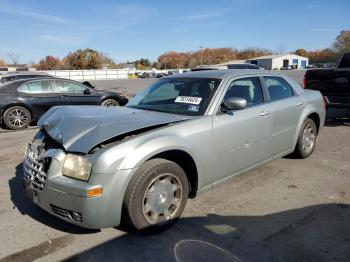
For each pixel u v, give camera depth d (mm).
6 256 3266
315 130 6137
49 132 3686
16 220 3941
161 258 3211
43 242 3494
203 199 4434
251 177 5195
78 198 3146
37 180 3492
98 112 4121
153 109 4473
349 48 74000
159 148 3438
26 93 9906
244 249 3336
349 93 8680
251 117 4531
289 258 3189
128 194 3314
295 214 4031
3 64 95062
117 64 112062
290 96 5527
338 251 3285
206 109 4148
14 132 9398
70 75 66438
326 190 4719
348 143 7199
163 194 3592
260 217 3965
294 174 5316
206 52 122312
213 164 4086
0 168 5859
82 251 3334
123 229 3713
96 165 3150
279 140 5152
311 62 98188
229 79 4527
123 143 3314
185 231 3664
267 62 84812
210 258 3197
